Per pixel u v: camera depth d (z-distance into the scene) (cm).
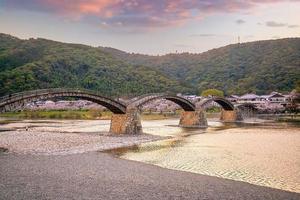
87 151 4328
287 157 3850
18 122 10869
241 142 5353
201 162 3581
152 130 7969
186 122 9769
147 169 3133
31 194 2198
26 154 3884
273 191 2406
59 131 7269
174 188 2453
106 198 2166
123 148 4728
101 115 14412
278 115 15675
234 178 2831
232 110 12562
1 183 2466
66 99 18700
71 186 2433
